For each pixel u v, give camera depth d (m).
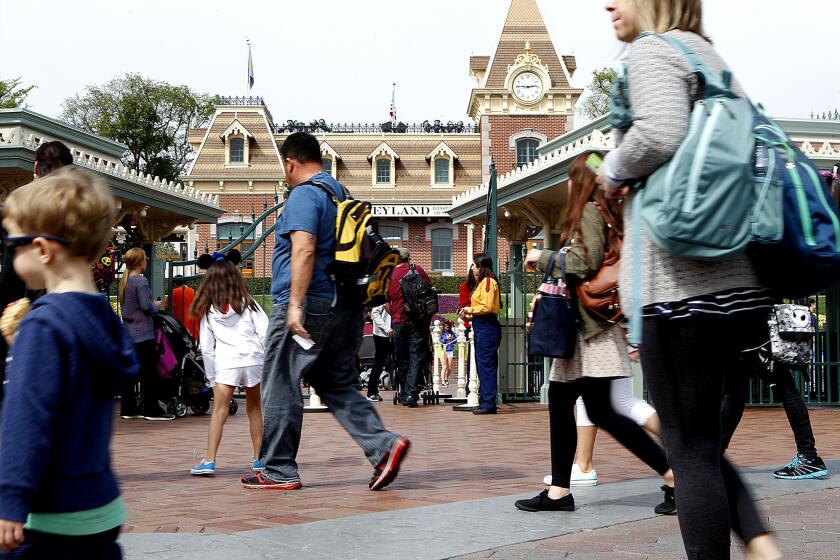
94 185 2.32
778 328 5.86
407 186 50.47
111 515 2.24
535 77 48.44
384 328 14.91
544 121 48.50
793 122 14.13
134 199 15.12
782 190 2.67
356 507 5.11
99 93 60.47
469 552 3.89
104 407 2.28
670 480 4.56
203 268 6.82
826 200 2.74
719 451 2.81
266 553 3.86
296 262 5.59
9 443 2.10
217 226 47.19
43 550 2.15
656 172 2.73
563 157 13.23
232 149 48.19
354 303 5.80
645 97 2.73
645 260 2.80
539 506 4.79
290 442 5.88
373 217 5.85
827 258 2.68
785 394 6.04
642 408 4.50
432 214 48.91
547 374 13.64
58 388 2.15
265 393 5.89
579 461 5.69
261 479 5.86
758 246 2.69
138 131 59.47
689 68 2.75
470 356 13.27
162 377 11.48
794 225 2.67
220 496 5.58
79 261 2.32
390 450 5.74
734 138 2.65
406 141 51.75
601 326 4.53
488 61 50.12
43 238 2.25
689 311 2.73
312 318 5.70
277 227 5.99
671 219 2.62
